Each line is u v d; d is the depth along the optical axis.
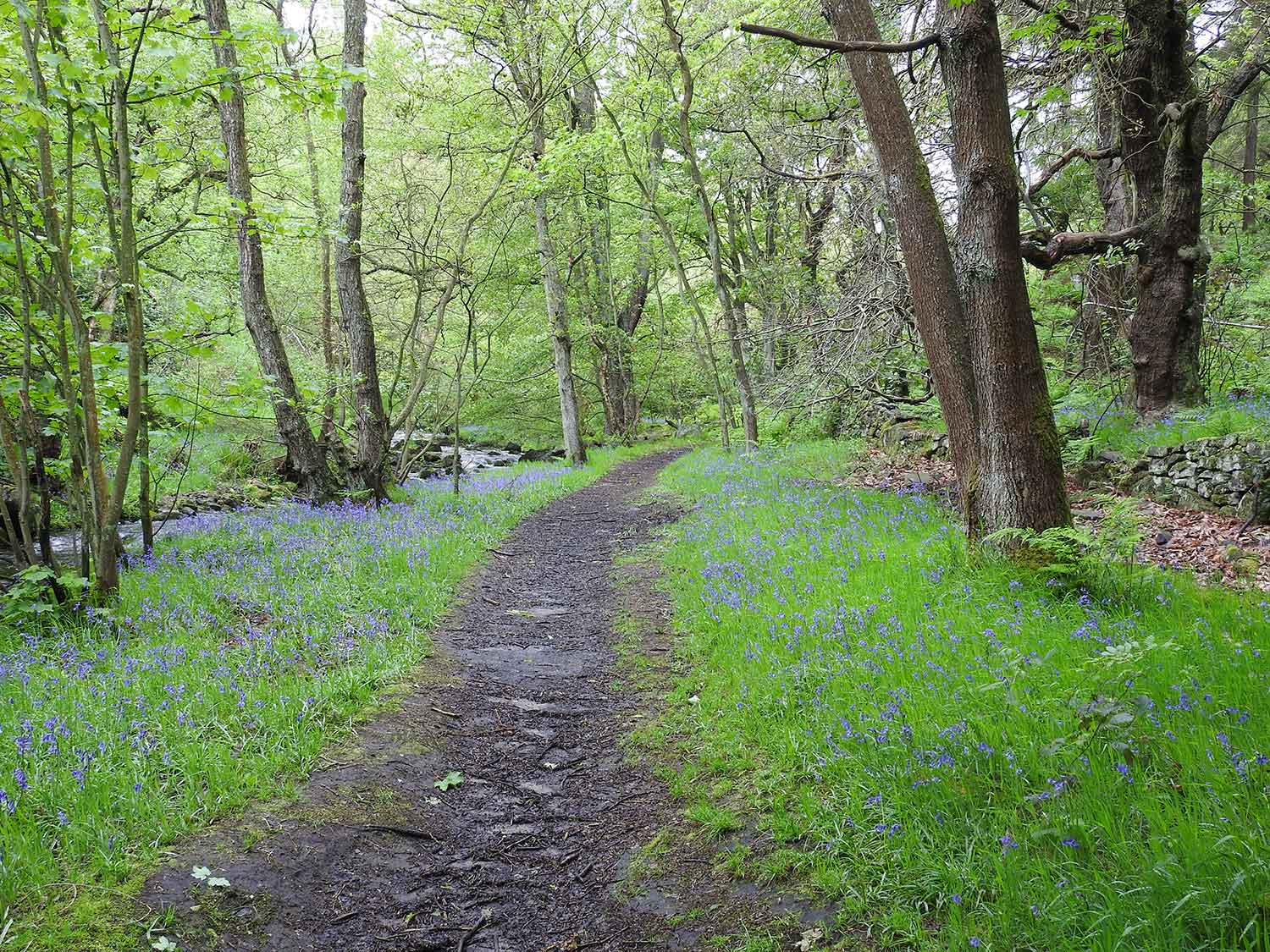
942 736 4.81
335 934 4.41
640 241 31.62
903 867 4.10
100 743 5.18
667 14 18.89
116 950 3.83
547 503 18.64
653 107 21.27
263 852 4.75
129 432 7.98
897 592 7.59
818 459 18.05
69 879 4.16
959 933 3.53
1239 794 3.73
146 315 16.84
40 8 6.87
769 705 6.20
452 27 20.58
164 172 14.98
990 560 7.72
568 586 11.54
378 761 6.04
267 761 5.53
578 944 4.44
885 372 16.70
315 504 15.70
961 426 8.13
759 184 25.08
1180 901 3.10
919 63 12.59
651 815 5.53
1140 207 13.38
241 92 9.12
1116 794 3.99
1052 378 16.52
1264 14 14.04
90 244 8.12
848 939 3.86
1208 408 12.12
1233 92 15.10
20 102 6.56
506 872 5.15
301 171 26.50
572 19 20.91
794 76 16.94
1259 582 7.53
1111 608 6.55
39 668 6.50
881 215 14.12
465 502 16.77
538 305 32.47
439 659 8.18
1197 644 5.45
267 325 15.19
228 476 21.09
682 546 12.16
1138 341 13.31
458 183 21.17
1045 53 12.96
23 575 7.62
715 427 37.56
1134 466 11.15
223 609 8.28
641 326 41.41
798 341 16.62
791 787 5.17
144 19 7.28
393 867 5.04
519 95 23.00
